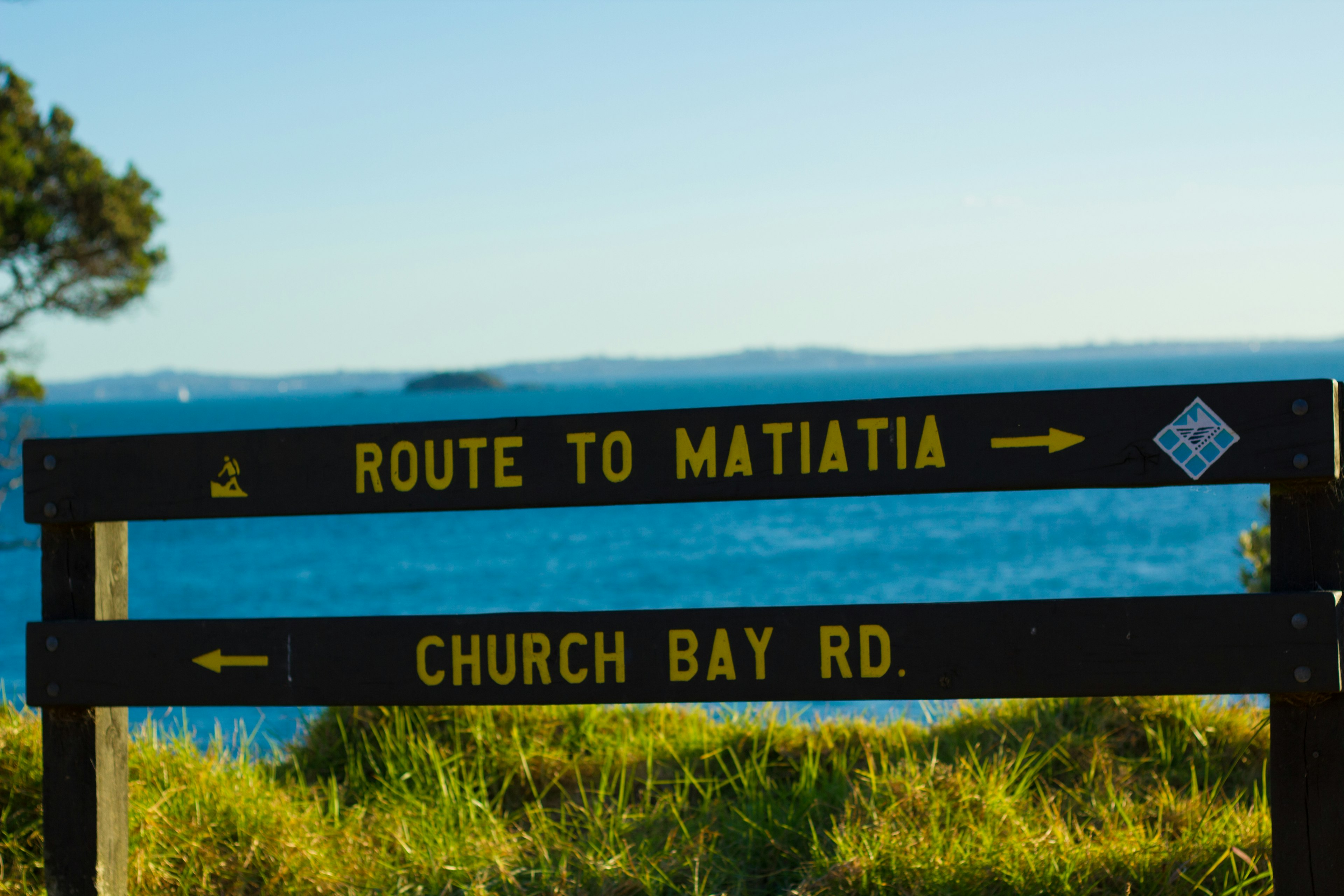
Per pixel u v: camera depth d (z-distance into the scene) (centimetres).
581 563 2819
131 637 313
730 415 296
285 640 310
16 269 1753
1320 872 267
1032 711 422
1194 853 317
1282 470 266
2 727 390
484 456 307
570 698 300
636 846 352
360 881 339
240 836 356
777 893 331
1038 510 3903
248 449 315
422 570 2789
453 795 391
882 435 289
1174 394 273
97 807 313
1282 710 273
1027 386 18538
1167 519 3488
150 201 1927
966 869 311
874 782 361
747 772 398
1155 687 272
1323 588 271
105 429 11944
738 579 2419
